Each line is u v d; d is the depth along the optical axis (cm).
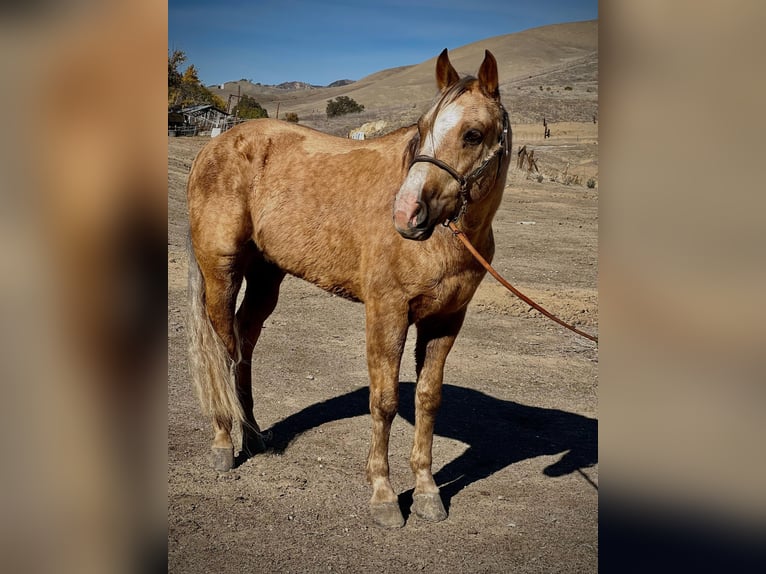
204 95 4838
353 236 385
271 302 483
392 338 367
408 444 493
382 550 348
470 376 641
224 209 423
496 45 15175
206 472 428
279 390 579
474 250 330
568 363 697
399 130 402
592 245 1420
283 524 370
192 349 422
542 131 5109
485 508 399
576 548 352
